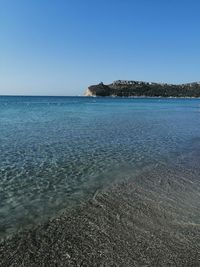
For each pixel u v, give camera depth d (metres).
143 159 14.92
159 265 5.78
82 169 12.95
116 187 10.51
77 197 9.52
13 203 9.05
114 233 7.08
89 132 25.06
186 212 8.36
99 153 16.27
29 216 8.08
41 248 6.40
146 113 53.28
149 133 24.81
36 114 48.19
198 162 14.34
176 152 16.67
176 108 75.19
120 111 58.62
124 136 22.83
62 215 8.12
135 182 11.12
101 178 11.63
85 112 54.41
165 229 7.30
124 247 6.43
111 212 8.30
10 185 10.78
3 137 21.98
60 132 25.00
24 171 12.61
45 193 9.93
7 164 13.77
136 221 7.74
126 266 5.75
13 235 7.00
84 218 7.91
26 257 6.06
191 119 40.66
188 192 10.02
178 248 6.42
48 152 16.47
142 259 5.98
